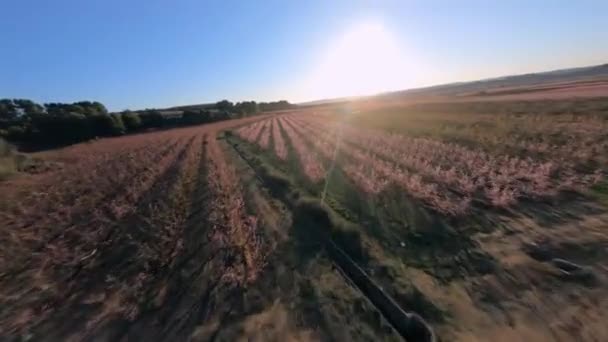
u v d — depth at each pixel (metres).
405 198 12.82
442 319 6.68
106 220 13.73
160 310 7.78
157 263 9.86
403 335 6.48
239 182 18.45
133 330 7.21
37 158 33.75
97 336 7.12
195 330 7.01
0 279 9.91
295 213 12.91
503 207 10.98
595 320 6.08
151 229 12.50
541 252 8.31
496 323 6.38
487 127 24.91
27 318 7.86
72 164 29.94
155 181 19.75
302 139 31.47
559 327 6.07
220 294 8.11
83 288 9.03
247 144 33.16
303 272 8.88
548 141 18.09
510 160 15.44
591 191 11.08
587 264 7.58
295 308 7.46
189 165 23.50
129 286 8.83
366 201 13.18
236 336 6.73
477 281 7.67
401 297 7.52
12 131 53.53
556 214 10.05
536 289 7.09
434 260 8.77
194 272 9.21
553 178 12.89
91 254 11.02
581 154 14.45
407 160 17.59
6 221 15.12
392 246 9.77
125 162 27.12
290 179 17.62
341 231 10.55
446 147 19.81
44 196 18.94
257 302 7.72
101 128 60.62
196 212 13.98
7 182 23.66
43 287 9.21
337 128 37.16
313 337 6.58
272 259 9.64
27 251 11.66
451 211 11.05
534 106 32.28
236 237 10.69
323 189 15.25
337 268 8.95
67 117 58.72
